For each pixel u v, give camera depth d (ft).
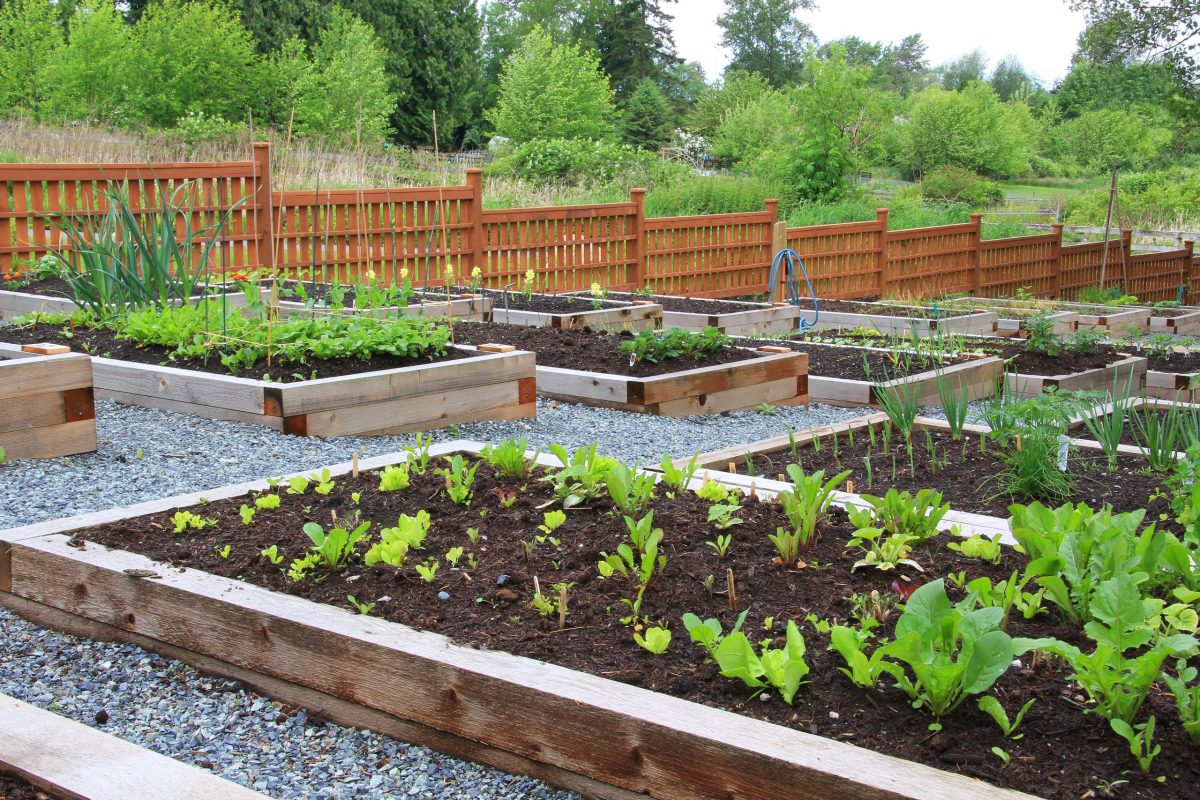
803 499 10.36
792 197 70.28
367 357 19.15
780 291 41.86
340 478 12.79
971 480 14.80
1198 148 152.15
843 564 10.11
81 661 9.54
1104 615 7.79
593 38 193.16
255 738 8.33
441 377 18.57
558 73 119.24
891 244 53.06
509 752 7.70
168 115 100.78
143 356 19.43
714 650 8.06
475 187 37.81
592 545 10.39
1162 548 9.11
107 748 7.07
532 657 8.13
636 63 190.29
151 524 11.04
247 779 7.74
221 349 19.33
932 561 10.25
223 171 32.17
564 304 31.14
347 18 127.95
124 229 22.50
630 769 7.14
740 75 186.29
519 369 19.79
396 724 8.24
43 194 29.76
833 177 72.23
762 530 10.95
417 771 7.84
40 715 7.48
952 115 152.46
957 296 51.90
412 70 147.74
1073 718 7.32
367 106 107.14
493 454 12.59
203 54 103.91
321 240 34.83
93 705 8.77
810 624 8.76
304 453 16.19
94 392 18.78
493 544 10.53
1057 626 8.79
